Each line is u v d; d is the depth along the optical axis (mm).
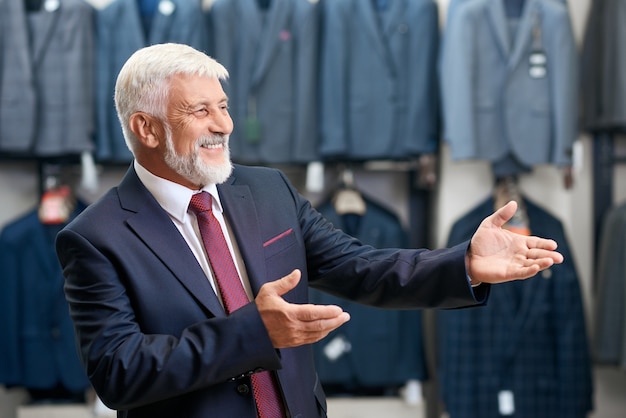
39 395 3885
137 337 1442
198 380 1398
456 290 1536
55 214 3582
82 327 1497
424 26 3627
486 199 3727
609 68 3736
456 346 3551
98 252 1514
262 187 1732
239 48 3602
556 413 3588
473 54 3545
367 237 3752
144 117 1560
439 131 3820
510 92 3561
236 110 3594
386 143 3609
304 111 3604
